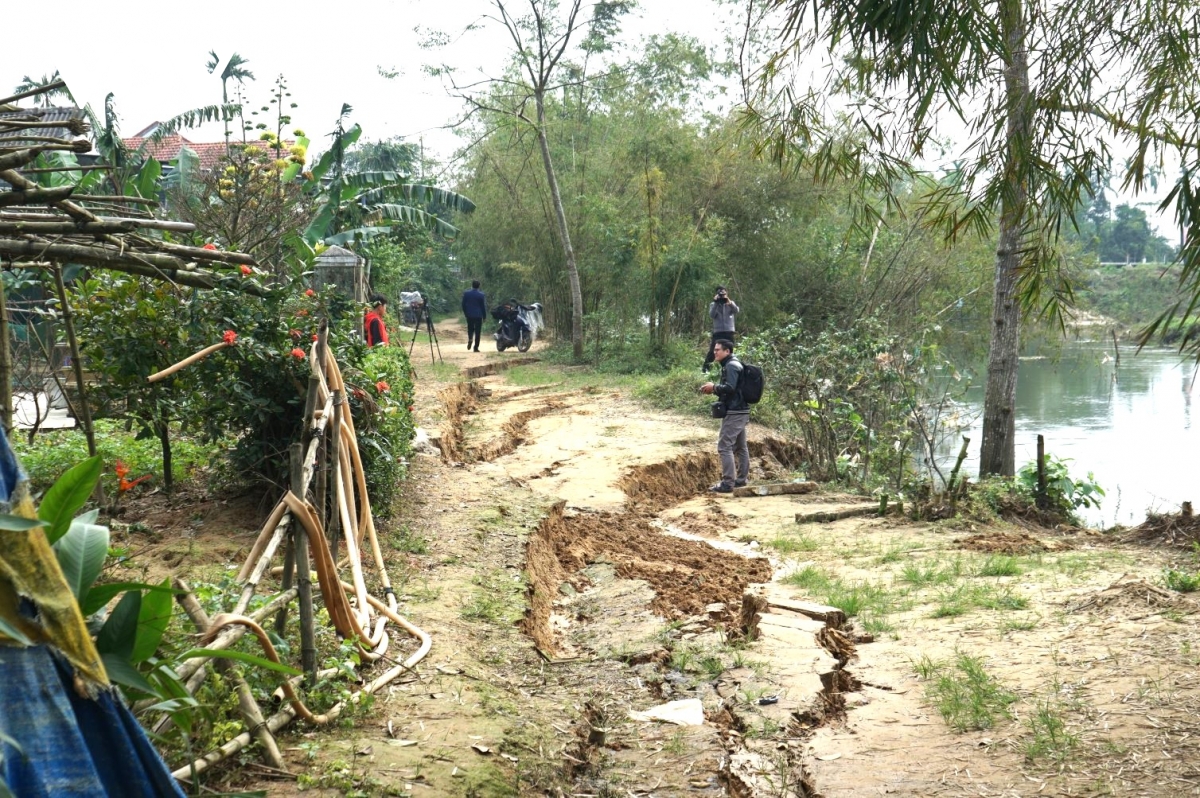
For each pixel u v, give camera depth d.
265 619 4.61
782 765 4.64
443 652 5.60
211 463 8.39
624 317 26.41
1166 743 4.52
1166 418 22.27
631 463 13.48
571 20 23.64
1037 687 5.35
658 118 25.23
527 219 29.17
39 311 8.17
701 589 8.25
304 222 16.14
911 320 23.42
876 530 10.38
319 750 4.17
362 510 6.47
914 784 4.41
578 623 7.70
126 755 2.74
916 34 4.38
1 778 2.45
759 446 15.24
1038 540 9.40
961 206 5.25
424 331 35.75
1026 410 23.83
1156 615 6.32
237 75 20.16
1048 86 4.61
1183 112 4.50
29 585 2.63
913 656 6.11
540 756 4.50
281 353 7.70
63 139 3.84
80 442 9.36
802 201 24.81
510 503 10.01
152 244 4.75
